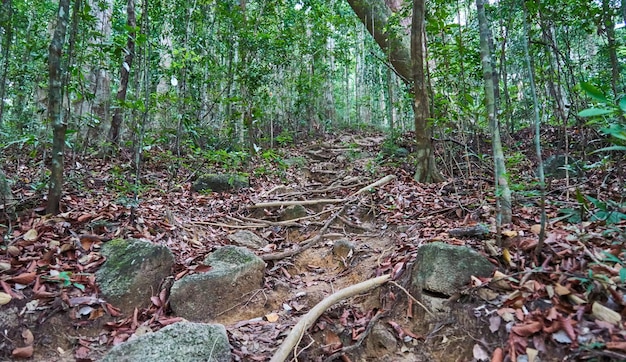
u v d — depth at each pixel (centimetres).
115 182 430
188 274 280
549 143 578
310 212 473
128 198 383
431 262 245
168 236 344
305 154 820
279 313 274
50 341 215
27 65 581
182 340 201
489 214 337
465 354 202
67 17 303
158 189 498
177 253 321
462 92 469
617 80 445
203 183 543
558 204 333
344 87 1655
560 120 616
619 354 157
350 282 309
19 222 291
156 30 732
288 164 708
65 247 269
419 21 498
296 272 347
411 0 588
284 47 782
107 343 223
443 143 522
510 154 523
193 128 617
